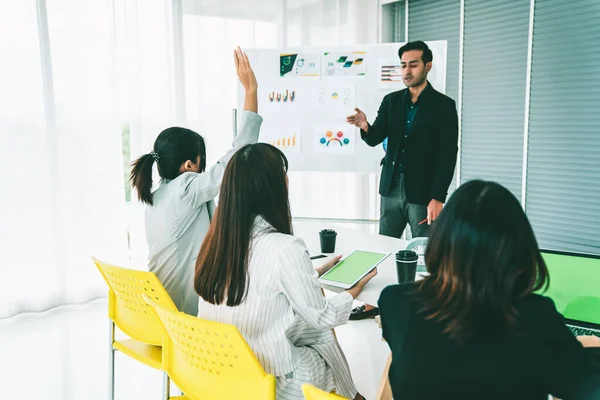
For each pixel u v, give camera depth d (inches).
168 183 84.1
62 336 129.5
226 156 86.1
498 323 39.7
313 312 58.2
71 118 146.7
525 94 153.9
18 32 136.9
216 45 171.3
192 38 167.3
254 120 91.7
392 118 137.2
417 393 42.0
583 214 143.5
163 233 82.2
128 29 155.0
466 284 40.1
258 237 58.6
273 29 181.2
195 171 87.5
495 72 161.9
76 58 145.7
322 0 189.9
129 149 160.1
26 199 141.3
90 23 146.9
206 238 61.2
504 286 39.4
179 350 62.4
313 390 40.3
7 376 110.4
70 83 145.5
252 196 58.7
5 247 139.3
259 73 151.7
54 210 144.9
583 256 61.1
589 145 139.6
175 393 103.1
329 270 78.3
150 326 74.2
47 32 140.8
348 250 94.7
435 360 41.1
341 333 116.3
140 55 158.2
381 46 144.7
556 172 148.8
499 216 40.1
